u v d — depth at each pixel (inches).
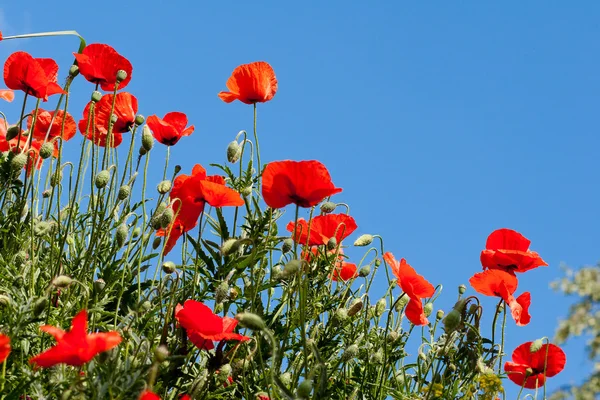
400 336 74.7
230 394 67.7
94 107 76.7
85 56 76.1
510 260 74.5
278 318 70.6
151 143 73.4
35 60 74.7
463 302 70.5
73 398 60.0
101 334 58.7
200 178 69.9
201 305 63.4
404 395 71.3
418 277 72.0
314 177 65.8
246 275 70.9
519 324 72.5
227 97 74.9
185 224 70.4
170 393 66.5
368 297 73.4
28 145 75.5
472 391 68.5
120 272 71.1
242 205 69.2
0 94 79.1
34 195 75.4
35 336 64.5
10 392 62.1
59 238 73.3
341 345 73.4
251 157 74.5
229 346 68.6
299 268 65.1
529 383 74.2
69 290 70.4
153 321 68.2
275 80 74.9
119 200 74.5
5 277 68.7
